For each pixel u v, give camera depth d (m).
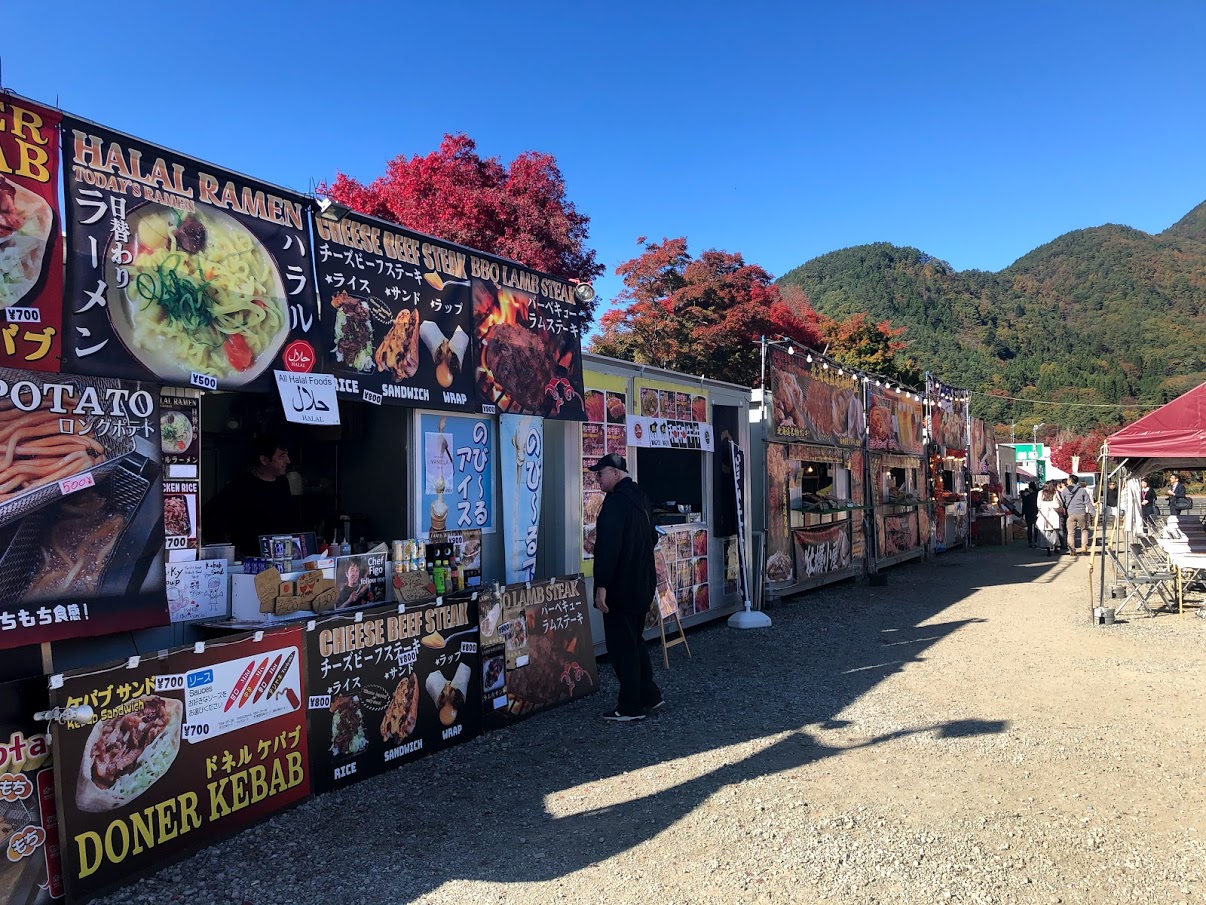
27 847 3.02
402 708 4.73
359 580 4.85
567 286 6.88
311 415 4.51
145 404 3.78
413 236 5.33
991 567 15.75
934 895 3.21
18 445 3.28
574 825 3.92
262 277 4.30
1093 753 4.91
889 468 15.43
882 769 4.66
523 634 5.75
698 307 26.78
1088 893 3.22
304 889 3.29
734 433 9.89
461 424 6.00
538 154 16.81
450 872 3.44
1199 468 11.66
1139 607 10.31
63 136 3.46
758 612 9.52
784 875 3.38
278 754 3.98
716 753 4.97
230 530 5.38
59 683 3.07
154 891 3.25
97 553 3.54
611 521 5.61
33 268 3.32
